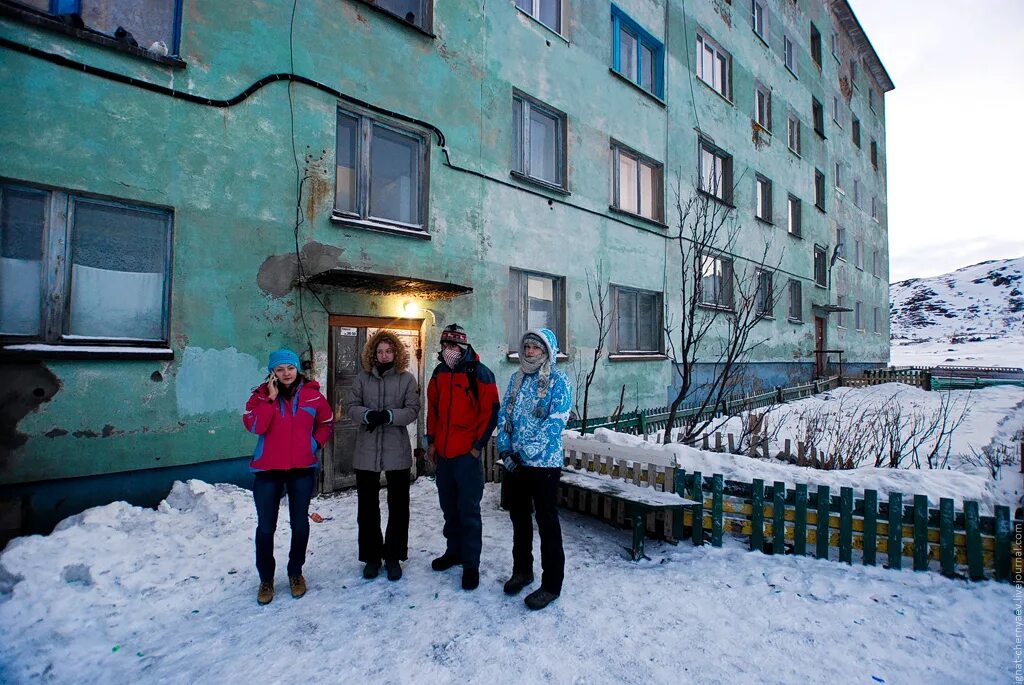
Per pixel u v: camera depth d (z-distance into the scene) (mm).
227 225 5316
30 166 4289
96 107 4594
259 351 5500
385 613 3270
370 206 6758
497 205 8039
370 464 3729
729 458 5309
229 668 2691
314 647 2893
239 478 5387
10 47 4215
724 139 13852
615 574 3949
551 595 3396
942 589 3719
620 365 10258
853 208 22891
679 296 11883
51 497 4340
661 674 2705
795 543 4328
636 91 10977
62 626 3002
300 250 5836
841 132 21875
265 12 5664
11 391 4141
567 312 9164
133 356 4703
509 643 2957
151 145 4883
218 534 4355
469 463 3629
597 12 10078
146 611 3232
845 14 21859
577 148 9516
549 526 3424
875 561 4141
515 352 8539
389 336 3893
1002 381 20938
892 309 119062
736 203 14289
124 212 4863
